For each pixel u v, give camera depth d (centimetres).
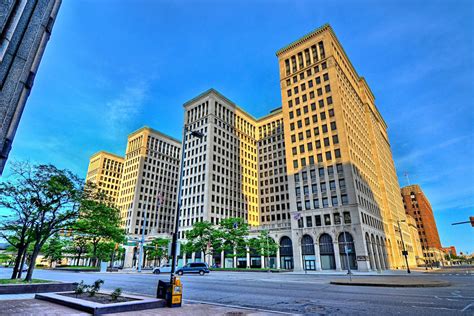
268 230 7181
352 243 5356
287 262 6700
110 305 960
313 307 1126
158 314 952
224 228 6700
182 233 9050
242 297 1458
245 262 7550
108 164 15025
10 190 1881
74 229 2245
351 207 5497
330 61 6694
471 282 2439
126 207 12062
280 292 1688
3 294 1410
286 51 7812
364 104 9200
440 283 2102
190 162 9919
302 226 6062
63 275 3416
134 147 13100
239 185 10244
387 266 6794
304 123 6750
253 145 11519
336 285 2191
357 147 6825
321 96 6638
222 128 10238
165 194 12938
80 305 985
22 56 641
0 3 582
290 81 7394
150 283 2325
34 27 682
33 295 1402
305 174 6375
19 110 619
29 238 2052
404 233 10412
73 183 2112
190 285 2194
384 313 982
